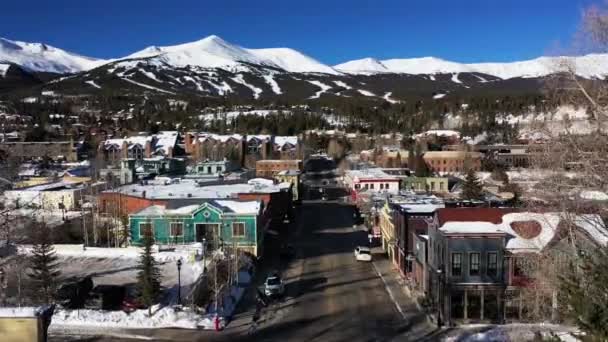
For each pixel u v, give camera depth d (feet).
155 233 207.62
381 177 376.27
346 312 146.51
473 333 127.85
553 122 117.91
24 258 170.50
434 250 144.15
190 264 183.52
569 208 121.08
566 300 79.20
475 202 199.82
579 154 108.06
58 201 291.99
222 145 539.70
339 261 203.82
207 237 201.05
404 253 175.63
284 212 278.67
